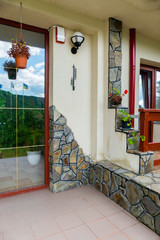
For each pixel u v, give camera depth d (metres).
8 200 2.49
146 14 2.70
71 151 2.86
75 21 2.60
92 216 2.15
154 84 4.22
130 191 2.18
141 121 2.40
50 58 2.73
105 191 2.65
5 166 2.59
